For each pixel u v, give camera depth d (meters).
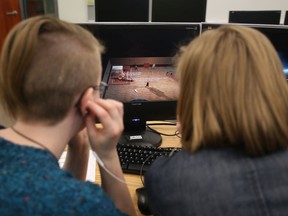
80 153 0.99
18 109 0.65
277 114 0.58
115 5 3.14
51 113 0.65
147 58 1.30
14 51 0.60
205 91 0.60
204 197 0.58
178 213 0.61
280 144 0.60
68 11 4.26
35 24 0.62
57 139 0.68
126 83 1.30
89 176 1.08
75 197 0.55
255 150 0.59
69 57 0.62
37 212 0.51
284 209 0.57
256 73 0.58
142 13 3.18
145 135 1.39
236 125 0.58
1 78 0.62
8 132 0.67
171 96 1.33
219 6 5.23
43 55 0.60
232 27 0.65
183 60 0.65
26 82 0.61
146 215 0.97
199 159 0.62
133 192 1.05
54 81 0.61
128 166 1.14
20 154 0.59
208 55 0.61
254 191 0.57
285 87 0.60
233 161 0.60
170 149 1.19
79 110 0.70
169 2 3.23
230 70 0.59
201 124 0.61
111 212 0.57
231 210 0.57
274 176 0.58
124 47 1.29
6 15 4.10
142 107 1.35
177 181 0.62
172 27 1.27
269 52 0.61
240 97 0.58
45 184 0.54
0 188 0.53
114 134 0.79
